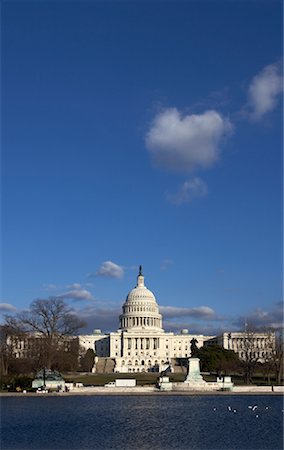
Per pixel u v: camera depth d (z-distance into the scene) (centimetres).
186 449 7994
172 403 13762
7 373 18875
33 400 14738
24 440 8719
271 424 10281
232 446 8181
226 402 14062
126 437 8938
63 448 8069
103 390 16888
